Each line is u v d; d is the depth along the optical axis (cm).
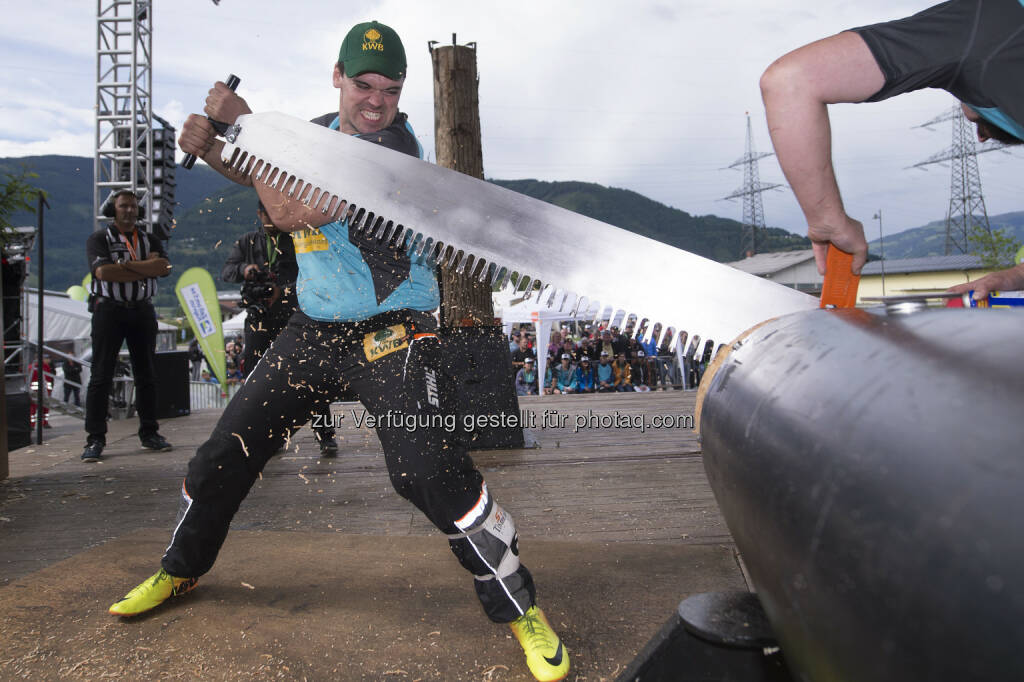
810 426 64
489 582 170
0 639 188
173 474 408
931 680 47
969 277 4550
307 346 182
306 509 321
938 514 47
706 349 132
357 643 185
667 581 224
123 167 1432
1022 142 107
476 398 441
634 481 356
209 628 193
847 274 108
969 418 50
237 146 179
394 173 169
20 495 361
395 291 180
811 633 64
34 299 1883
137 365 483
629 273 141
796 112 96
